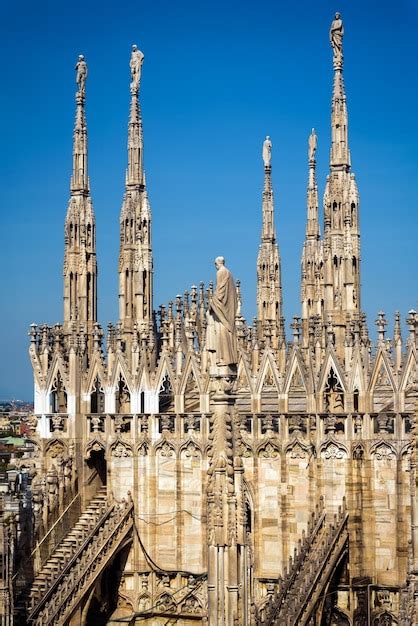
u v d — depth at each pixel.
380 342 51.44
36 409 55.91
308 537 49.09
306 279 74.06
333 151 54.41
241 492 33.34
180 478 54.25
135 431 54.94
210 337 33.19
